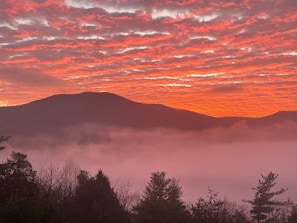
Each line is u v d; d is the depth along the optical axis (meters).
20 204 9.56
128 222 11.51
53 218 9.47
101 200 12.23
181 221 11.75
